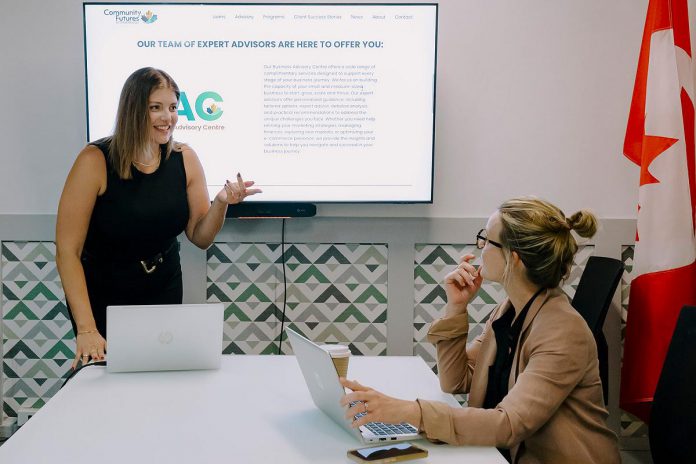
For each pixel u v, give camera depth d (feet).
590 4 10.18
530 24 10.19
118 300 8.16
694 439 5.01
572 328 5.08
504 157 10.34
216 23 9.82
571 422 5.09
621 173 10.36
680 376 5.32
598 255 10.36
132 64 9.84
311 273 10.41
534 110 10.28
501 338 5.68
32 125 10.24
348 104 9.94
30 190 10.30
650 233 9.17
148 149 7.69
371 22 9.84
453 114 10.28
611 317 10.44
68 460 4.41
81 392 5.84
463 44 10.19
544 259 5.19
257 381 6.25
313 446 4.69
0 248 10.30
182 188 8.09
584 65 10.23
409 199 10.05
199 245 8.43
